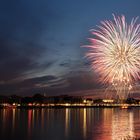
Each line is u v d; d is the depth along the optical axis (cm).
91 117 17838
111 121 14025
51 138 7944
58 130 9862
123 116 18612
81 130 9775
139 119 15438
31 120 14875
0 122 13338
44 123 12988
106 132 9012
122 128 10256
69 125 11925
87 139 7612
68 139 7706
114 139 7425
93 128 10419
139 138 7306
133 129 9850
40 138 7969
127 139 7238
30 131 9575
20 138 7962
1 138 7981
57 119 15925
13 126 11381
